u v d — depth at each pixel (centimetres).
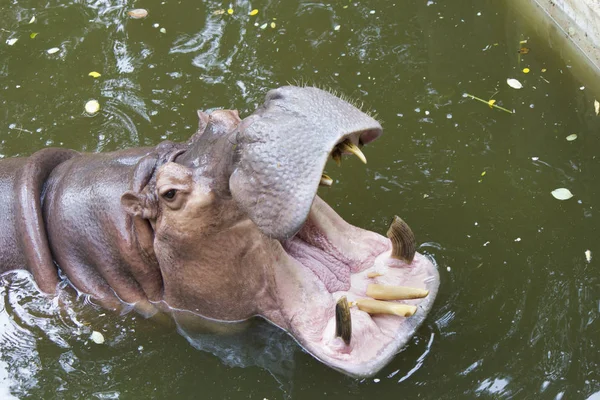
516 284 608
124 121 815
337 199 704
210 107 820
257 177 427
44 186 654
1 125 830
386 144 755
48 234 630
